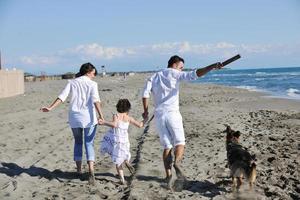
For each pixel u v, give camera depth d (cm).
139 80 6550
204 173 758
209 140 1090
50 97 2634
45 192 656
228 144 696
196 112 1848
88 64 729
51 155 909
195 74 649
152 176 741
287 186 677
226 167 796
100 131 1256
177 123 660
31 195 643
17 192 654
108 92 3181
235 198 620
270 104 2328
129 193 638
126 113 711
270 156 888
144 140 1082
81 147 746
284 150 951
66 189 671
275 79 6888
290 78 6931
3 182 712
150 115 1622
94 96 710
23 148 993
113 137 700
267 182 698
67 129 1277
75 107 712
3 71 2614
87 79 719
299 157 878
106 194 646
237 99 2745
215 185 687
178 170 657
